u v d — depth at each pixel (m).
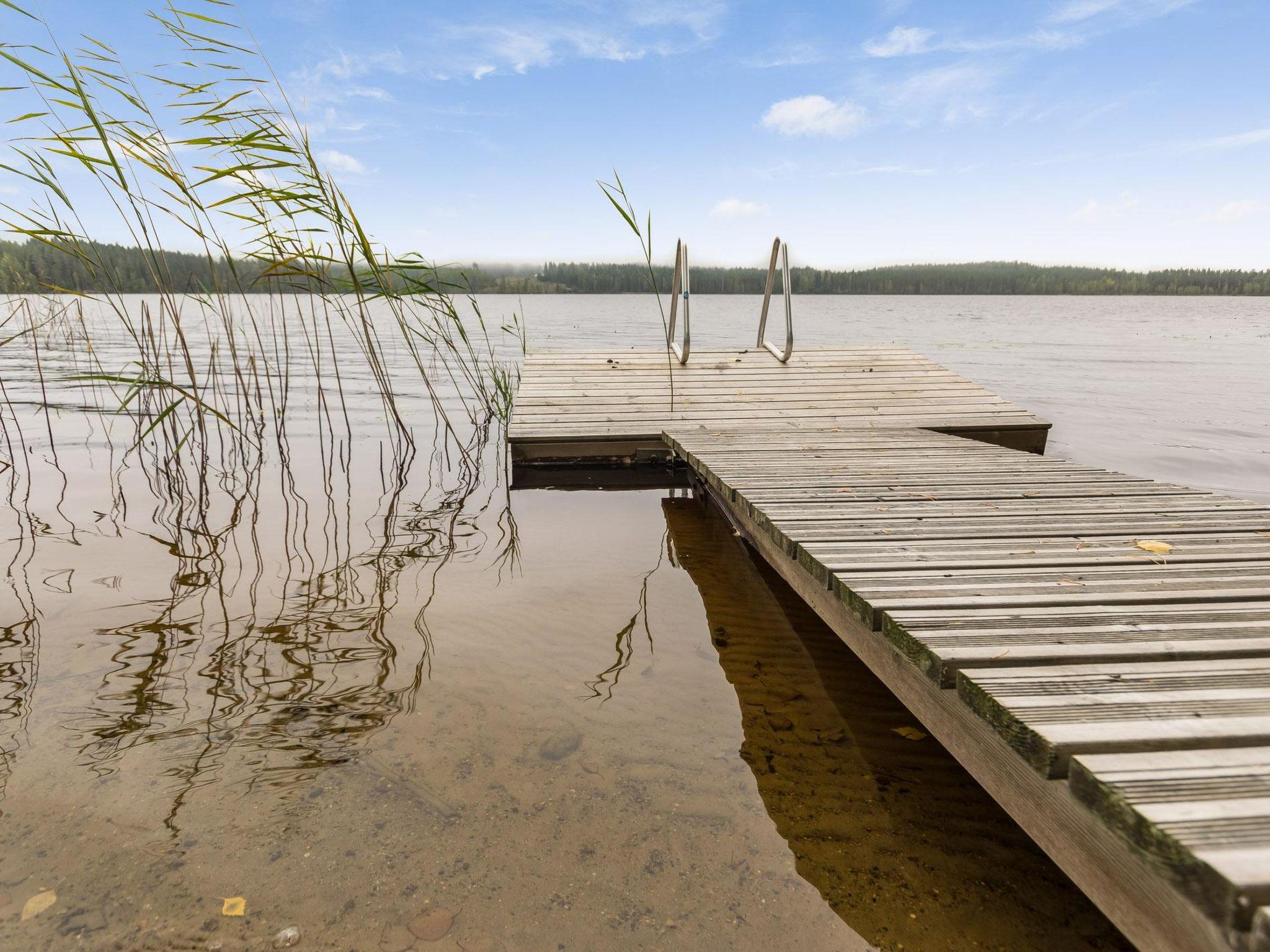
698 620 2.72
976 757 1.42
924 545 2.29
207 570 3.07
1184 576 1.93
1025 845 1.54
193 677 2.13
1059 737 1.11
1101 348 15.97
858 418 5.35
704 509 4.32
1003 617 1.66
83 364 10.12
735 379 6.53
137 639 2.38
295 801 1.60
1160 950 0.94
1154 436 6.58
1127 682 1.32
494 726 1.93
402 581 3.01
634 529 3.90
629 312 35.03
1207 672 1.35
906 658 1.63
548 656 2.37
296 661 2.26
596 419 5.40
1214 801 0.96
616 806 1.62
